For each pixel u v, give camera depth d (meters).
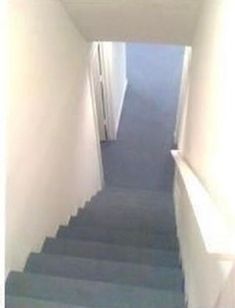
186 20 4.00
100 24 4.28
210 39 2.94
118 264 3.20
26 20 2.82
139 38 4.71
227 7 2.26
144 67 8.88
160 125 7.64
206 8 3.24
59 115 3.82
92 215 4.79
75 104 4.48
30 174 3.12
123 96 8.16
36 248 3.38
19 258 3.03
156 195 6.16
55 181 3.81
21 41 2.76
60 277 2.90
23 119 2.89
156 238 4.16
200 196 2.31
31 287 2.76
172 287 3.08
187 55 5.66
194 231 3.00
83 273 3.10
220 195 2.16
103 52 6.39
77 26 4.36
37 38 3.07
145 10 3.82
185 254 3.43
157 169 6.88
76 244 3.58
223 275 1.94
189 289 2.93
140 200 5.73
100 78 6.61
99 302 2.69
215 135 2.45
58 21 3.65
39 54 3.14
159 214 5.19
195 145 3.44
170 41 4.70
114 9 3.87
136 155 7.12
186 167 3.56
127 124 7.68
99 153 6.14
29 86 2.96
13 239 2.90
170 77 8.62
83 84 4.88
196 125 3.51
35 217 3.31
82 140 4.95
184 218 3.85
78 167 4.77
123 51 8.09
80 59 4.65
